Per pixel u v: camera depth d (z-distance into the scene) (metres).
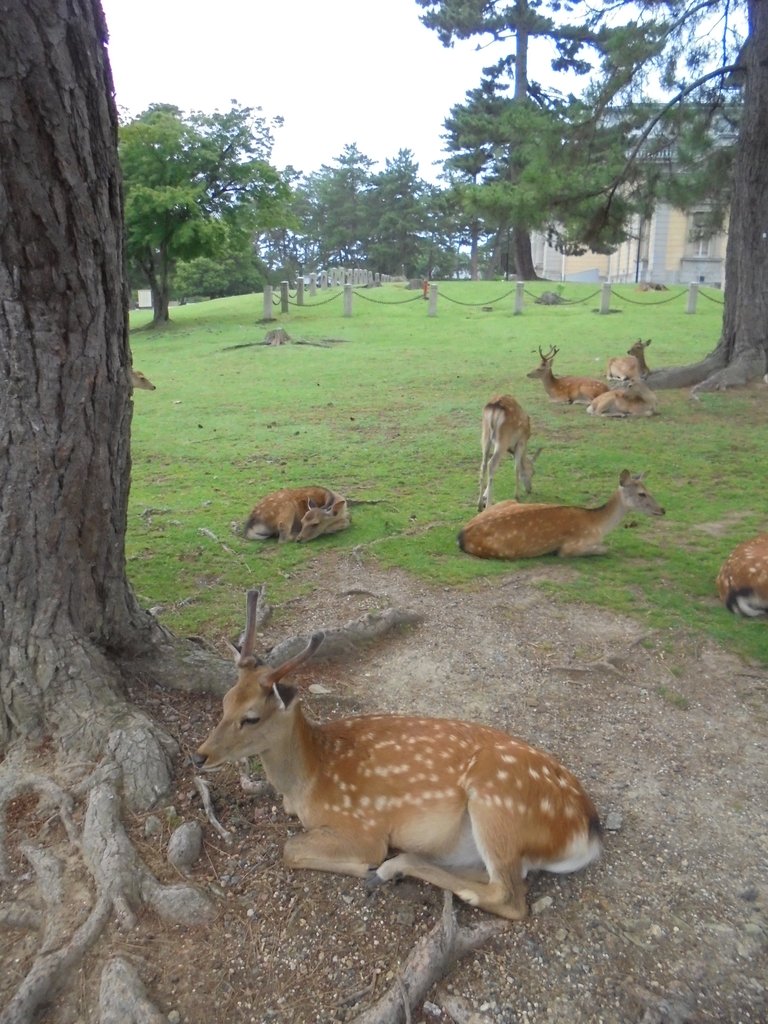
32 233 2.35
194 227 17.19
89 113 2.40
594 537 4.73
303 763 2.23
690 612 3.96
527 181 11.69
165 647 3.12
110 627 2.92
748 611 3.88
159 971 1.88
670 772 2.72
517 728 2.99
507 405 5.59
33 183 2.29
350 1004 1.81
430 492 6.09
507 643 3.66
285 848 2.20
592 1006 1.82
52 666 2.65
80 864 2.16
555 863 2.15
